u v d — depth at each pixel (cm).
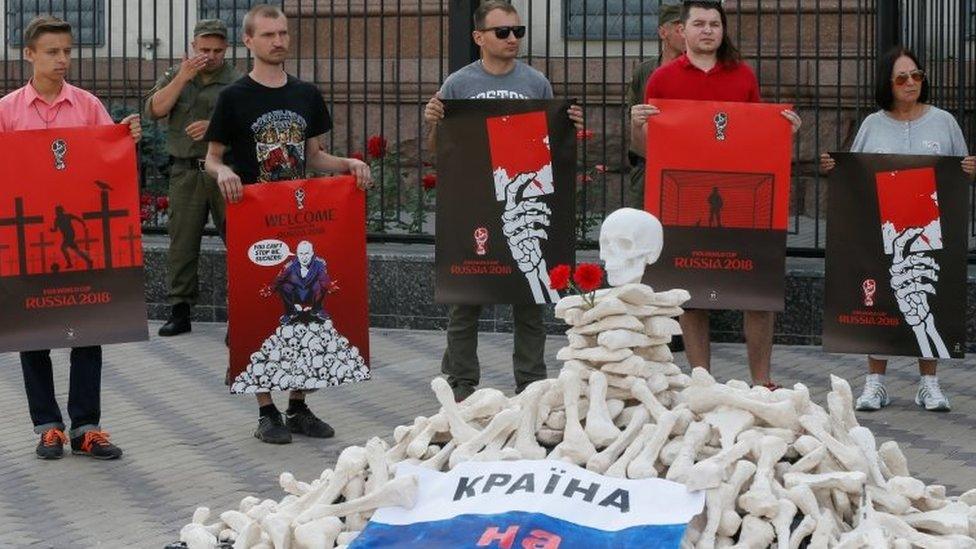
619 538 369
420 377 1009
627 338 406
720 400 400
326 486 415
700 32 880
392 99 1522
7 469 785
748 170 870
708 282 877
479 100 883
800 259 1145
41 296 787
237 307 825
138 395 960
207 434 857
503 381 989
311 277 830
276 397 950
